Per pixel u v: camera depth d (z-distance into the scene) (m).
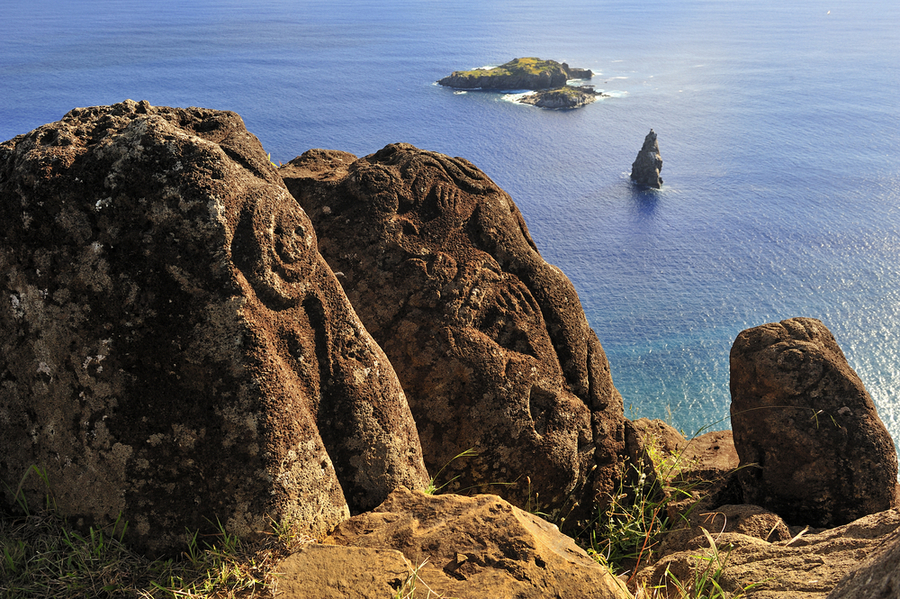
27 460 2.70
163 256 2.50
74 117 2.88
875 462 3.87
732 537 3.42
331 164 5.30
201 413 2.54
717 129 155.75
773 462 4.04
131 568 2.47
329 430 2.88
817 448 3.92
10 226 2.57
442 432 4.20
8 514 2.73
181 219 2.49
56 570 2.41
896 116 165.12
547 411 4.38
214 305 2.52
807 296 76.19
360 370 2.97
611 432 4.64
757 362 4.16
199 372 2.52
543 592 2.39
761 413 4.11
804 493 3.95
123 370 2.54
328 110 161.50
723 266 87.38
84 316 2.55
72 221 2.53
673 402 51.97
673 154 139.50
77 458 2.61
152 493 2.57
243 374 2.53
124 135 2.54
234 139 2.94
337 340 2.93
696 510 4.14
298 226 2.86
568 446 4.38
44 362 2.62
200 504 2.56
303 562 2.43
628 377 56.75
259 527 2.54
